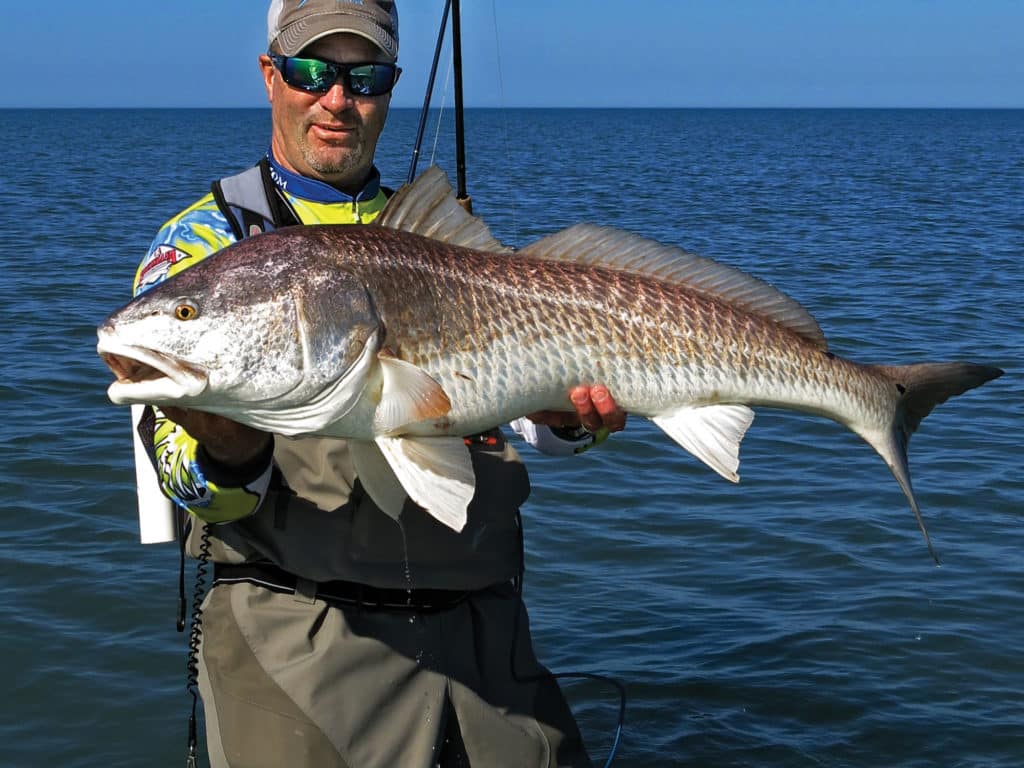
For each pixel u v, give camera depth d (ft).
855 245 32.91
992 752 7.64
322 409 4.63
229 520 5.06
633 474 12.47
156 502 5.42
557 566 10.23
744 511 11.51
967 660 8.70
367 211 5.69
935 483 12.34
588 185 57.98
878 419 5.58
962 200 51.44
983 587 9.82
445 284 4.83
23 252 28.25
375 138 5.64
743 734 7.82
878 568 10.20
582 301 5.03
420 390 4.59
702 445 5.23
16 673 8.36
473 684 5.67
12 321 19.52
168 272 5.26
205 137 140.26
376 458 4.85
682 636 9.04
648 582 9.96
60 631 8.92
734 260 29.04
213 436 4.74
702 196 51.96
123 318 4.47
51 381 15.70
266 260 4.57
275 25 5.49
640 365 5.09
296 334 4.54
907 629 9.12
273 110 5.65
